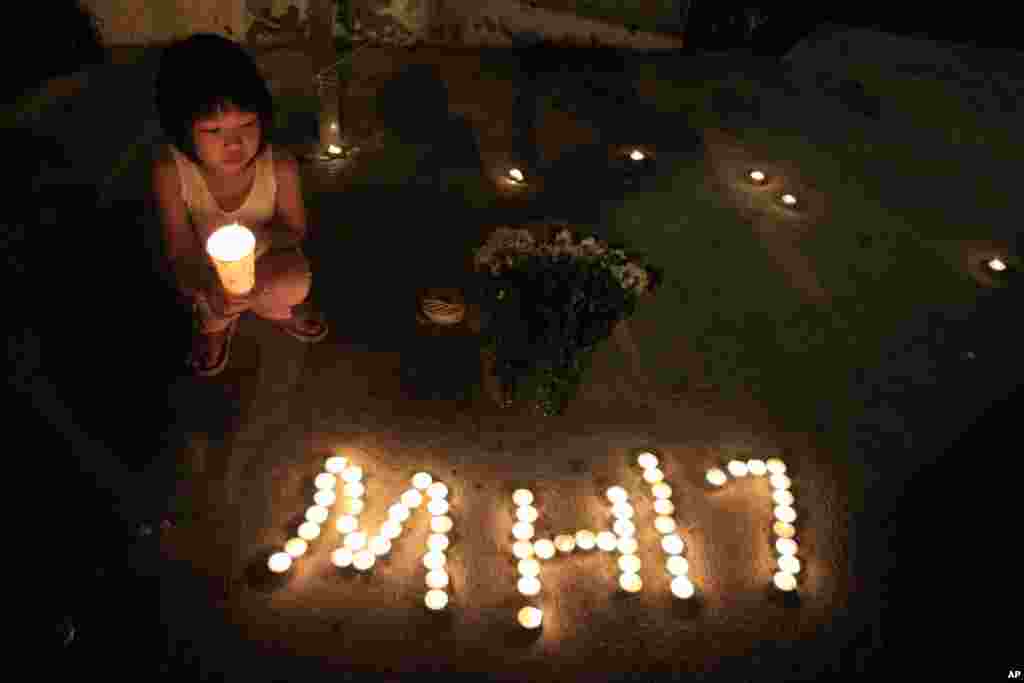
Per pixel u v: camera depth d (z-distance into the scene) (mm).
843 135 6160
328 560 2932
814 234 5023
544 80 6168
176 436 3229
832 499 3414
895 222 5242
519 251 3158
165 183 2861
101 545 2848
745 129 6035
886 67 7297
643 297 4277
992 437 3756
